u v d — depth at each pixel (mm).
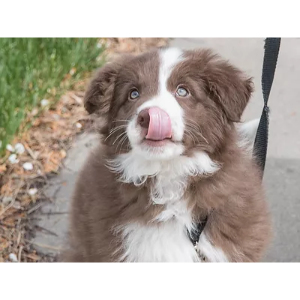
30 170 1000
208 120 695
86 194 765
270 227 768
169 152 667
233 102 699
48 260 866
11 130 996
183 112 677
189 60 700
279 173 1016
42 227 913
